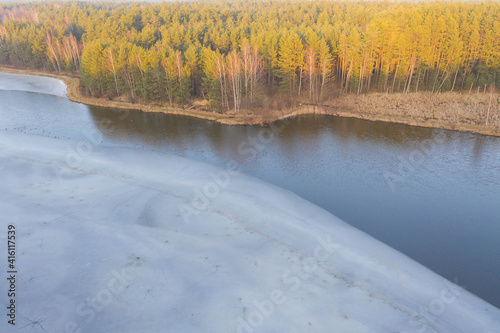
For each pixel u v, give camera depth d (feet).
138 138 154.40
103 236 79.71
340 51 204.23
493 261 77.66
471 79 182.60
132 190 100.63
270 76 216.33
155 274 68.49
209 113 185.68
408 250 80.89
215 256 73.67
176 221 85.97
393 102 185.68
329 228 85.92
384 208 98.37
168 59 194.80
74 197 96.27
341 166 124.88
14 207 90.58
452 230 88.48
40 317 58.90
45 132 158.81
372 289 66.03
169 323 58.03
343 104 190.39
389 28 191.42
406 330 57.11
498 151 131.54
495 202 100.78
